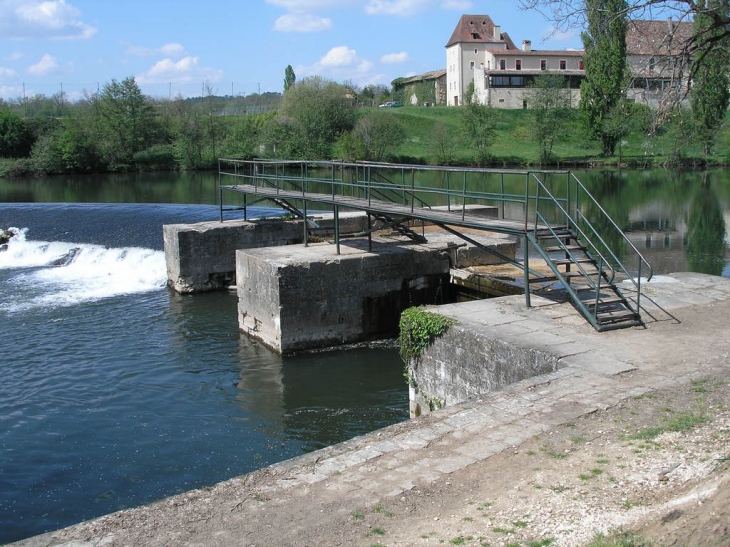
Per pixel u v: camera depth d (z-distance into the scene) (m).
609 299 13.23
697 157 57.91
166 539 6.42
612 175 57.66
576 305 13.62
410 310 13.61
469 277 19.84
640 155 64.06
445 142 70.31
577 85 86.31
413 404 13.69
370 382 16.77
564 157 67.31
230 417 14.91
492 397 9.48
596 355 10.91
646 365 10.45
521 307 13.77
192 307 23.67
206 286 25.94
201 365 18.05
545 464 7.54
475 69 94.38
